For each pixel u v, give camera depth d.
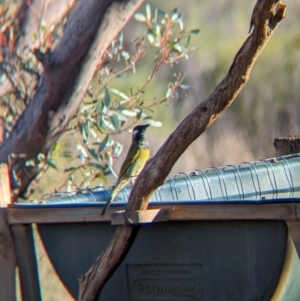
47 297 9.90
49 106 14.50
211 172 11.25
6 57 16.20
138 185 7.81
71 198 9.73
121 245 7.95
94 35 14.23
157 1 28.08
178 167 24.38
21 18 16.92
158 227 8.09
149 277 8.23
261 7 7.12
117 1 14.16
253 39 7.32
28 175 14.84
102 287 8.20
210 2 28.42
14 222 8.76
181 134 7.70
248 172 11.16
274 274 7.62
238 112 25.67
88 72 14.44
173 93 15.72
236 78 7.50
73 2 17.30
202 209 7.75
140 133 10.80
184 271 8.05
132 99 15.07
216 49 26.98
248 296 7.77
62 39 14.40
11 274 8.90
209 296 7.96
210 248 7.89
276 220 7.53
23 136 14.70
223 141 25.19
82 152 14.35
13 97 16.28
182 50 15.16
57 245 8.69
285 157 12.63
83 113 14.97
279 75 26.55
